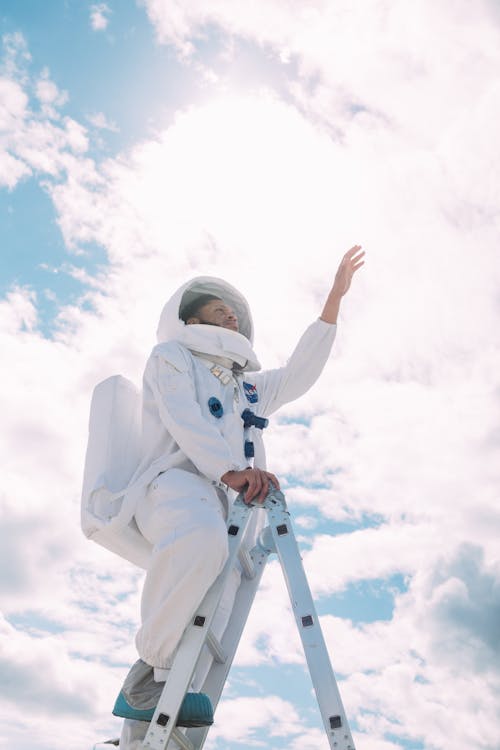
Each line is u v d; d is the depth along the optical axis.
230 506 3.94
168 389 4.02
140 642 3.43
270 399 4.73
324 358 4.82
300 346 4.83
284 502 3.72
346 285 4.90
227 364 4.39
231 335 4.39
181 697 3.25
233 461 3.81
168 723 3.21
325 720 3.12
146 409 4.09
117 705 3.48
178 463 3.91
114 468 3.94
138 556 3.91
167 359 4.10
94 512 3.83
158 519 3.66
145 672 3.45
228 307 4.66
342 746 3.06
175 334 4.41
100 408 4.12
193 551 3.43
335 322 4.86
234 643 3.95
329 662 3.24
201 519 3.49
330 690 3.18
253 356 4.42
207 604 3.46
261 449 4.36
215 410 4.11
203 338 4.34
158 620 3.39
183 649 3.36
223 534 3.49
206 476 3.90
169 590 3.42
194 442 3.83
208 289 4.73
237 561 4.05
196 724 3.35
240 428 4.23
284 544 3.62
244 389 4.46
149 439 4.02
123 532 3.87
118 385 4.18
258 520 4.33
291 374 4.78
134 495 3.77
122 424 4.09
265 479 3.74
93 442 4.04
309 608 3.40
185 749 3.39
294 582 3.49
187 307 4.69
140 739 3.39
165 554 3.45
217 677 3.86
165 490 3.71
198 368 4.24
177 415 3.90
